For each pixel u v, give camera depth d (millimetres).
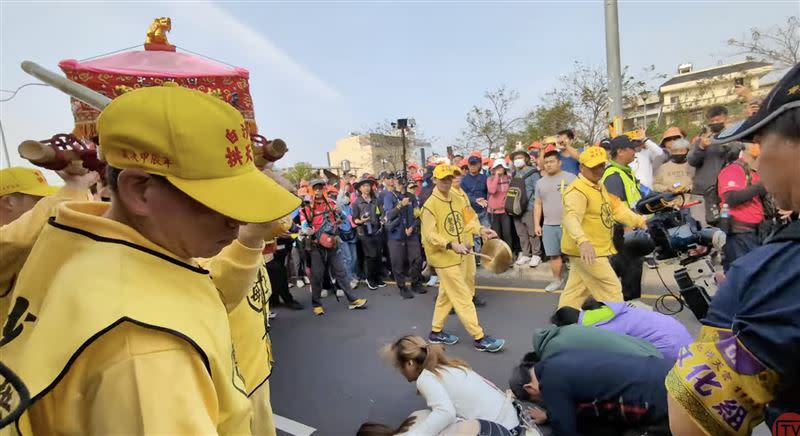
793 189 769
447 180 3992
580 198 3473
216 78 1602
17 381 675
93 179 1479
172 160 768
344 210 7520
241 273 1260
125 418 666
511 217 7066
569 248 3672
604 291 3537
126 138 770
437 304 4184
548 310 4824
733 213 3709
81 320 699
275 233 1335
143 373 681
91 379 691
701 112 20891
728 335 828
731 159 4680
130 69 1496
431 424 2232
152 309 738
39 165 1254
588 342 2188
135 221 854
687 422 866
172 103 775
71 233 845
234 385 876
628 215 3625
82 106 1398
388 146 30078
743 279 803
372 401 3307
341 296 6496
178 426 676
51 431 708
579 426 2166
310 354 4312
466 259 4242
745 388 789
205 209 831
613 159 4527
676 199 4004
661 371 1994
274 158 1509
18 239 1305
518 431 2340
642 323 2586
